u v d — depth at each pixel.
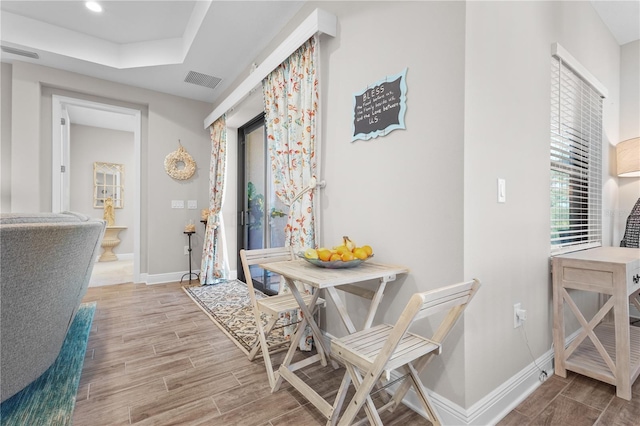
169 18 2.99
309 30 2.04
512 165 1.60
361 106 1.82
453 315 1.21
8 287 1.11
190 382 1.71
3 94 3.31
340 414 1.45
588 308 2.36
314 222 2.16
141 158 4.10
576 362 1.77
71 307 1.65
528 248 1.71
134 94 3.92
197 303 3.16
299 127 2.31
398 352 1.17
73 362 1.89
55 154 3.53
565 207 2.19
